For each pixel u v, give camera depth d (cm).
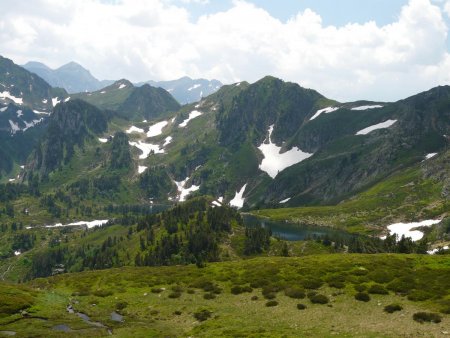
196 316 6612
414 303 6094
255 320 6025
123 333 5847
